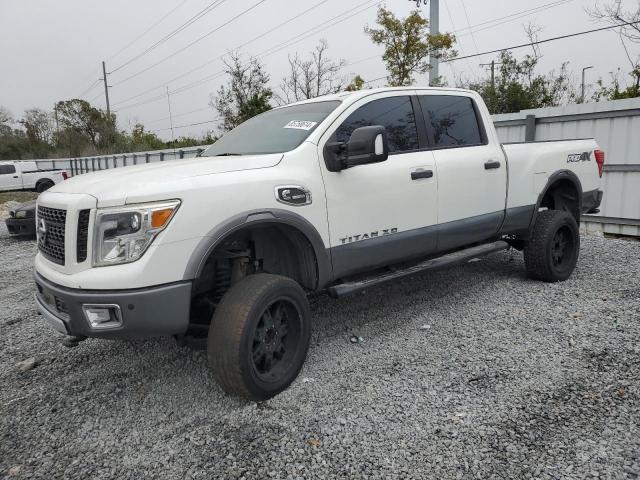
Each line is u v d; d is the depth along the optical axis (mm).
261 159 3279
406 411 2932
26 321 4977
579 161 5668
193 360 3807
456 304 4766
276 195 3164
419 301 4910
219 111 26094
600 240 7730
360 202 3652
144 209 2689
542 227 5145
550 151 5312
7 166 22953
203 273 3318
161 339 4258
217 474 2459
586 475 2328
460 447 2576
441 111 4484
